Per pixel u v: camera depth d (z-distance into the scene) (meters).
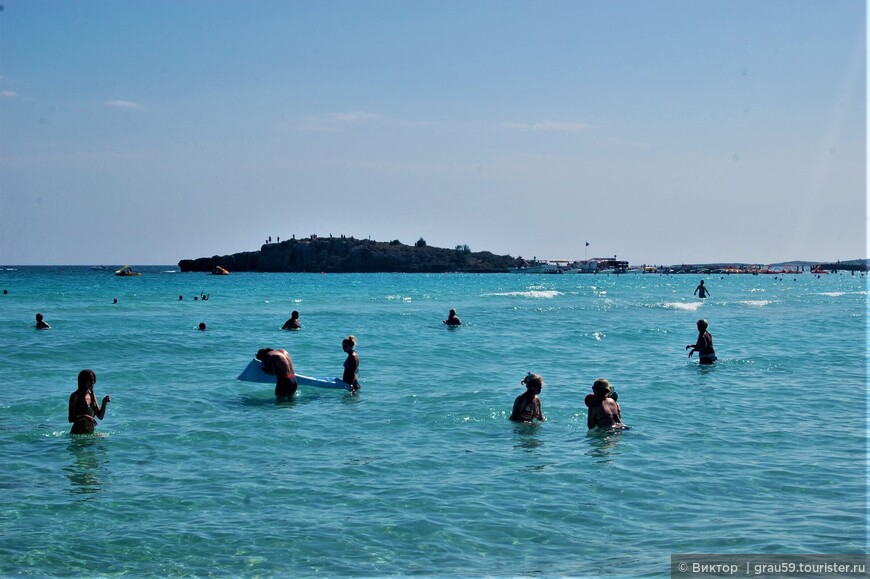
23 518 10.57
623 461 13.34
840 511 10.60
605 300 80.25
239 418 17.28
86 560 9.17
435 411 18.00
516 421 16.73
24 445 14.69
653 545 9.48
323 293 94.75
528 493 11.55
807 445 14.44
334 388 20.97
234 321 46.62
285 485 12.02
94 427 15.76
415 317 51.28
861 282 172.00
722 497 11.30
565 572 8.71
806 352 30.42
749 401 19.23
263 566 9.02
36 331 38.59
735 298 85.69
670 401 19.22
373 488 11.86
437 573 8.76
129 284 124.19
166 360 27.86
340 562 9.12
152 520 10.49
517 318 50.91
